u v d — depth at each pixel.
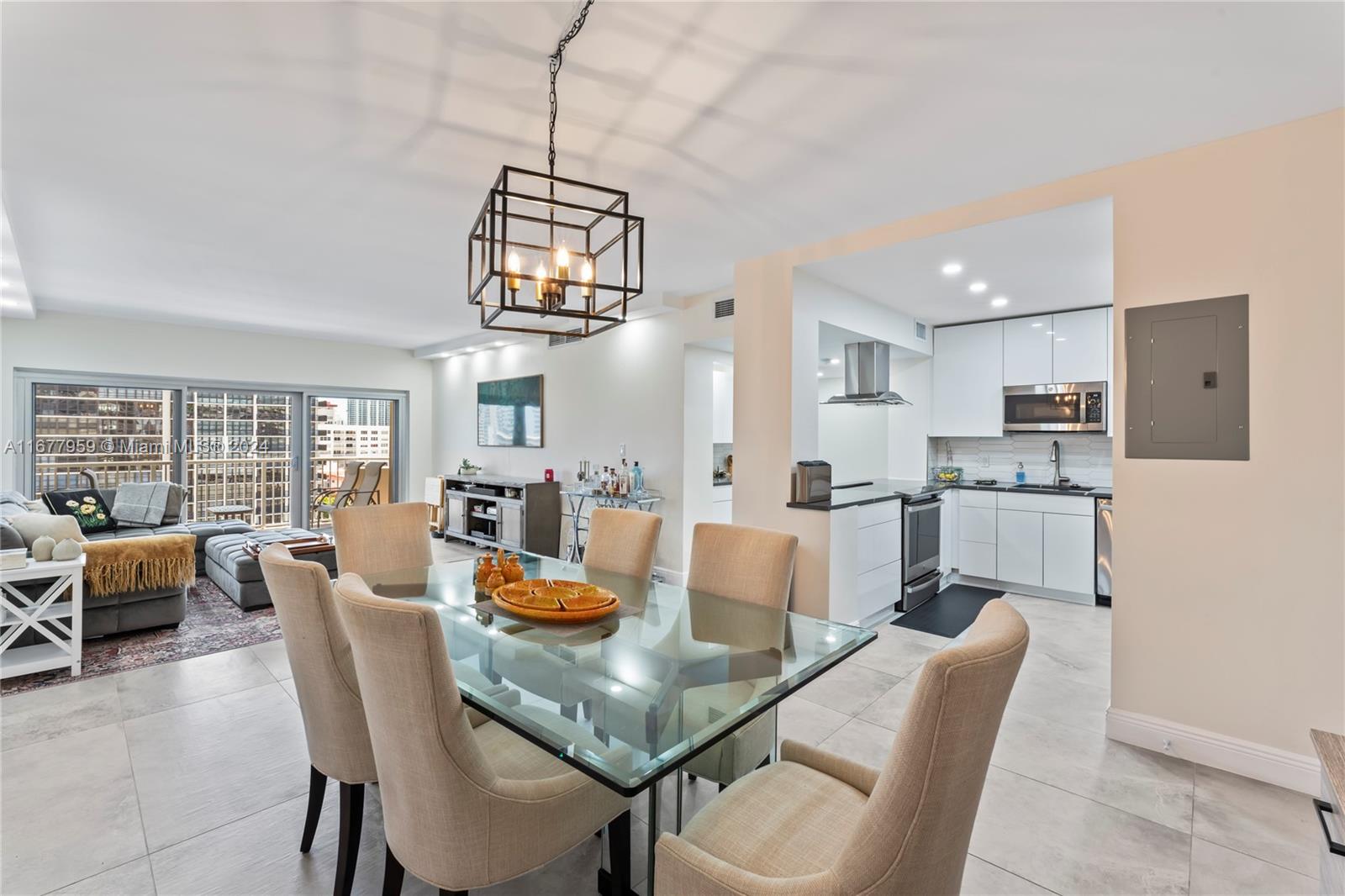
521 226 3.45
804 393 3.88
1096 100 2.11
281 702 2.87
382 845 1.90
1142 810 2.06
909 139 2.40
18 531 3.69
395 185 2.89
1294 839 1.91
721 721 1.35
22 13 1.68
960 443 5.80
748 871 1.15
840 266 3.74
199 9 1.67
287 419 7.37
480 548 6.98
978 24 1.73
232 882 1.72
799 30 1.76
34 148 2.51
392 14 1.69
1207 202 2.38
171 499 5.57
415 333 7.05
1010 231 3.11
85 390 6.05
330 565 4.62
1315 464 2.17
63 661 3.14
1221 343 2.34
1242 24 1.71
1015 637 0.96
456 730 1.21
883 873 0.90
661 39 1.80
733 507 4.06
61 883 1.69
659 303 5.05
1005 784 2.22
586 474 6.25
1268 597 2.25
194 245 3.78
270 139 2.44
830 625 2.06
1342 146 2.13
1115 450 2.56
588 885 1.73
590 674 1.62
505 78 2.01
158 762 2.34
